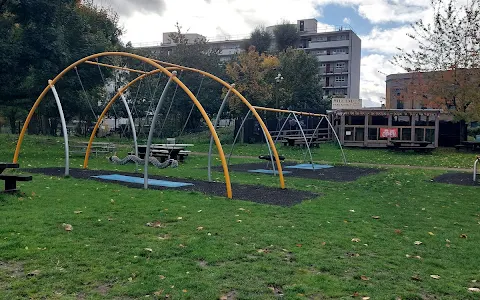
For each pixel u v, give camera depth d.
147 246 5.29
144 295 3.83
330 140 31.78
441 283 4.38
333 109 32.28
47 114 32.78
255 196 9.44
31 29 18.52
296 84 41.47
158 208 7.61
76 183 10.45
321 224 6.78
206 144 31.19
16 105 25.52
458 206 8.94
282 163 19.09
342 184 12.08
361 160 21.06
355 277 4.46
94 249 5.09
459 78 27.00
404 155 24.00
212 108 39.69
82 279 4.14
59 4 19.11
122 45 36.59
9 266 4.44
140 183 11.02
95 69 22.53
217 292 3.92
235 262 4.81
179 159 18.56
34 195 8.45
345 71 75.75
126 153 21.67
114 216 6.89
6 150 19.69
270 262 4.84
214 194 9.53
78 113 36.16
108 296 3.79
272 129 33.59
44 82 21.16
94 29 27.88
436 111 27.91
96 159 18.39
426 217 7.71
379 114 28.56
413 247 5.71
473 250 5.62
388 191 10.93
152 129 10.04
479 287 4.34
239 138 33.28
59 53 18.70
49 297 3.73
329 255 5.17
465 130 28.78
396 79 49.38
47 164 15.11
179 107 37.44
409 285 4.28
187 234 5.93
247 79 34.41
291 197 9.44
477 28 27.08
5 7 18.42
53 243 5.23
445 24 27.95
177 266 4.58
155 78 35.56
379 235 6.23
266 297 3.86
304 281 4.28
